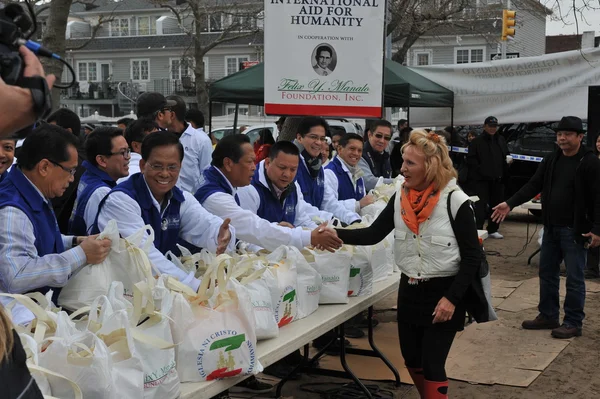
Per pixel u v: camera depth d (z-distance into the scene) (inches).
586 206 237.5
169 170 140.6
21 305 108.3
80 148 206.8
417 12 715.4
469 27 811.4
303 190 217.0
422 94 438.0
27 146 115.6
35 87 46.7
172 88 1779.0
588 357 224.4
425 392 149.1
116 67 1868.8
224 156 165.9
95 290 115.4
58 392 86.5
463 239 144.9
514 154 550.9
